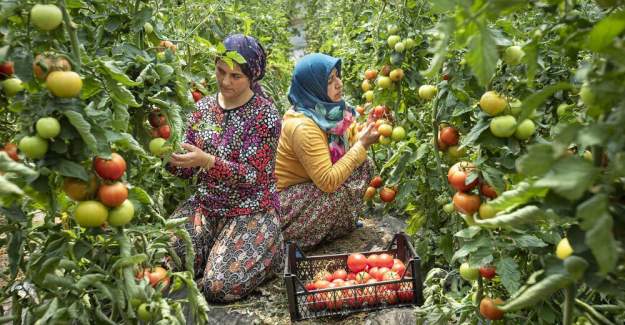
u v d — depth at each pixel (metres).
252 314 2.51
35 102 1.15
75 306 1.32
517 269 1.44
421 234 3.01
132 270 1.35
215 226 2.85
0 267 2.75
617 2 0.84
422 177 2.57
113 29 1.82
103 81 1.35
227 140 2.66
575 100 1.88
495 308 1.55
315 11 8.23
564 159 0.75
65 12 1.19
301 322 2.38
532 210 1.00
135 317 1.39
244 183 2.66
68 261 1.35
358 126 3.38
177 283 1.66
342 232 3.39
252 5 5.52
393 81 2.61
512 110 1.41
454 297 2.00
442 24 0.77
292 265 2.71
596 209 0.72
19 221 1.40
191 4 3.50
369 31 3.44
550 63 1.92
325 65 2.96
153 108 1.75
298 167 3.14
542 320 1.58
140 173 1.81
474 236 1.50
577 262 0.87
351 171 2.97
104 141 1.20
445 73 1.83
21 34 1.23
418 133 2.58
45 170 1.16
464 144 1.45
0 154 1.09
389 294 2.38
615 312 1.35
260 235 2.70
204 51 2.09
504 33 1.61
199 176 2.74
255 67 2.59
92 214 1.22
